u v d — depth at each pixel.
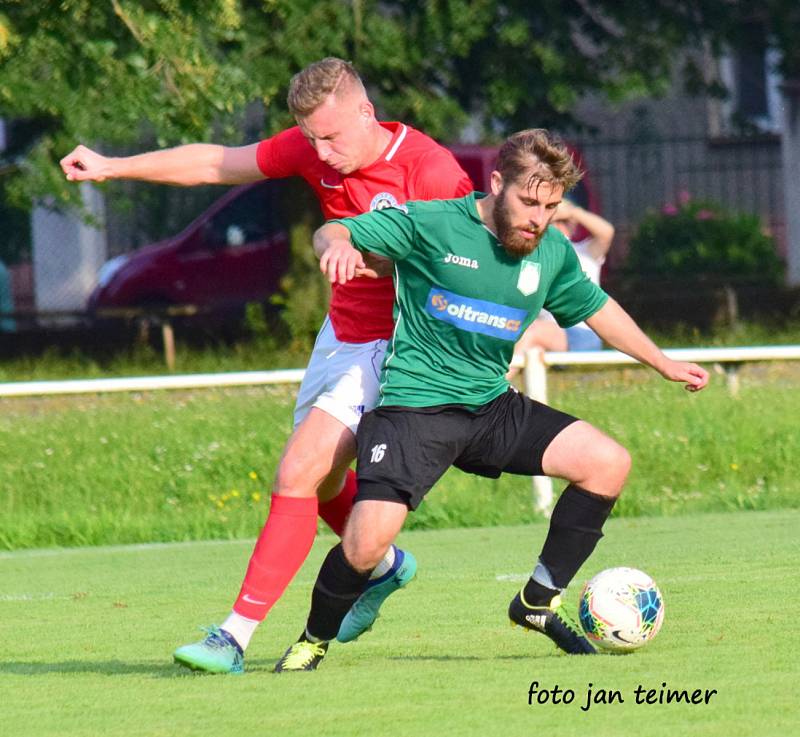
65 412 47.34
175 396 50.31
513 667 17.81
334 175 19.55
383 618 22.88
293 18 63.78
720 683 16.30
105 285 82.94
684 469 41.75
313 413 18.98
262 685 17.14
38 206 76.88
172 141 58.81
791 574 26.06
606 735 14.01
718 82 83.50
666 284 84.69
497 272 17.53
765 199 104.44
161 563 32.06
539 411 18.47
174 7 53.41
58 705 16.34
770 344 71.31
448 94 74.56
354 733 14.34
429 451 17.75
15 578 30.00
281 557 18.41
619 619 18.42
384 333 19.09
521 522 38.22
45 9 52.53
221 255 82.62
